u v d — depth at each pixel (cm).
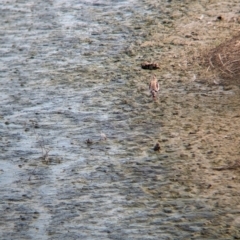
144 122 3394
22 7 4969
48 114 3503
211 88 3681
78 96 3672
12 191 2919
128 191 2877
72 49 4256
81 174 3006
